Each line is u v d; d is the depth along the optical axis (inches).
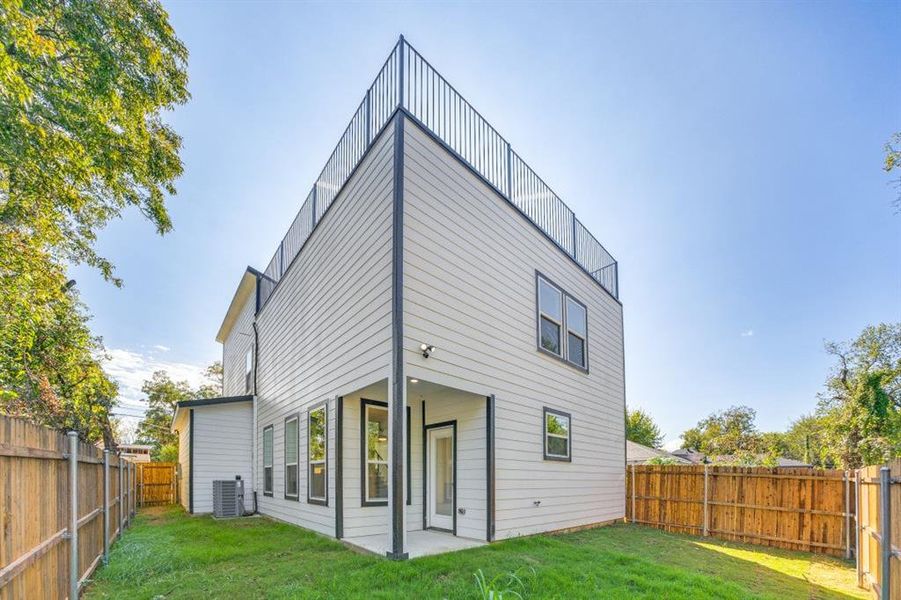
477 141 299.0
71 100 209.5
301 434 334.3
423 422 308.7
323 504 277.3
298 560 206.2
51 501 138.3
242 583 173.9
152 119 286.8
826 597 192.4
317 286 329.4
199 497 446.3
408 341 219.0
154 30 243.3
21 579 115.8
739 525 332.8
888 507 156.2
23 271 286.8
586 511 357.1
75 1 205.8
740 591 181.5
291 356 378.9
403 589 162.6
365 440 273.7
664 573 197.3
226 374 743.7
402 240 223.3
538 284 332.2
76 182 248.5
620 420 442.3
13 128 195.6
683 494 368.8
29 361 434.9
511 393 286.7
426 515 297.4
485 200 286.2
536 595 163.6
